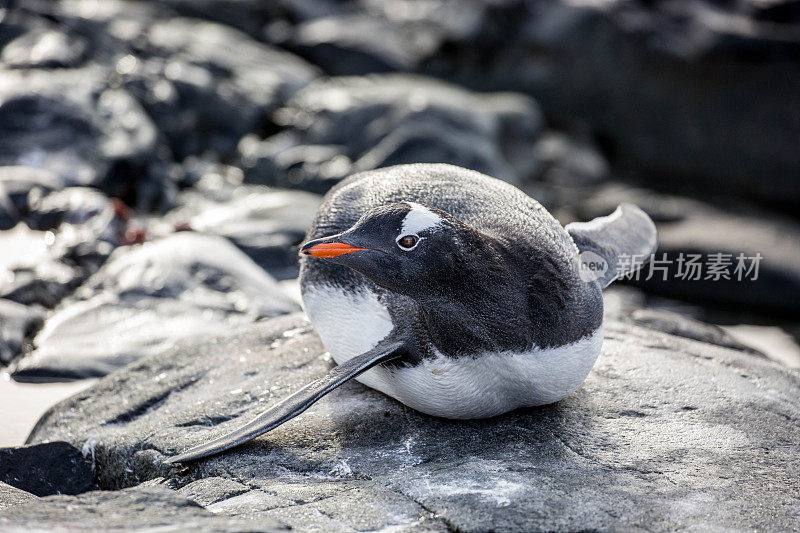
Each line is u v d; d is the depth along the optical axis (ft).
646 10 73.67
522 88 77.46
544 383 22.24
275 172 62.23
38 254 45.47
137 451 24.17
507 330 20.71
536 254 21.40
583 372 22.76
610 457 21.70
